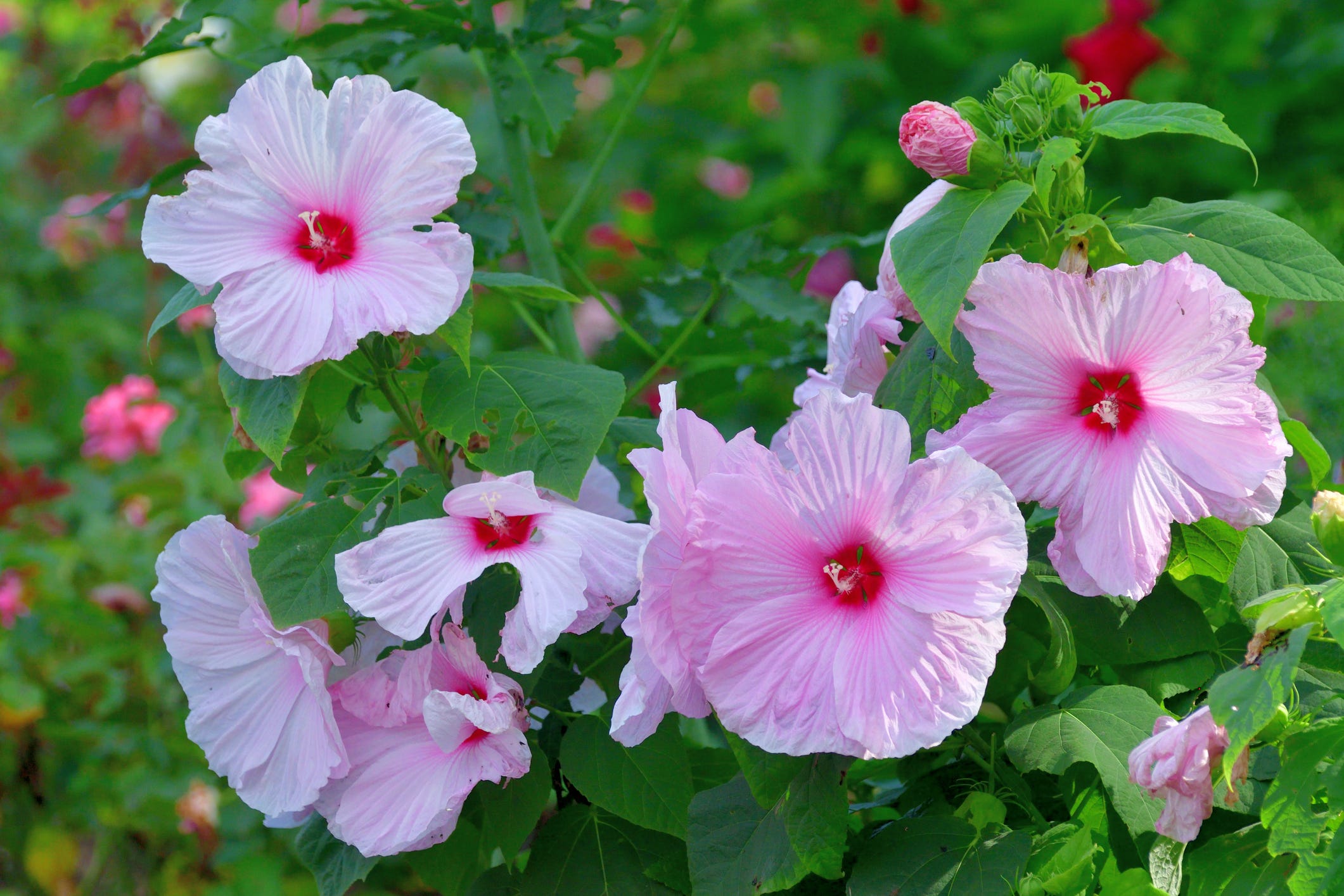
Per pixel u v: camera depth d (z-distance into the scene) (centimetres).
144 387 467
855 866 269
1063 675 268
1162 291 263
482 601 275
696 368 322
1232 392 263
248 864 364
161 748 372
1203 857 265
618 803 273
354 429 434
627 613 280
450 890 283
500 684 270
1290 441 274
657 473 261
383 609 268
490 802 275
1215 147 430
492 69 308
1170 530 269
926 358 273
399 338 276
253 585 272
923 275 265
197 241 269
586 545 269
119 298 625
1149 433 265
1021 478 266
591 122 579
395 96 269
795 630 262
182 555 275
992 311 265
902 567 262
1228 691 254
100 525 427
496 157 374
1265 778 267
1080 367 266
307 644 271
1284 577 273
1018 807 277
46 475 553
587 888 276
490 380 275
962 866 267
